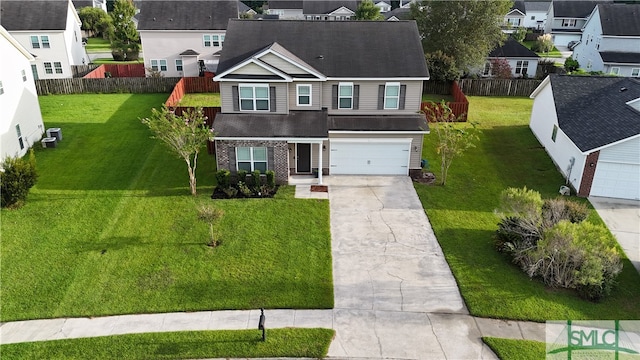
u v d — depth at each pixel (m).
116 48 59.09
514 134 33.28
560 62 60.56
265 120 25.19
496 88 44.50
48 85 41.22
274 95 25.25
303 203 22.97
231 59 26.55
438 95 44.53
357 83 26.05
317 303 16.22
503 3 44.81
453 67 43.25
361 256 18.97
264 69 24.67
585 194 24.09
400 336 14.87
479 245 19.75
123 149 29.09
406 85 26.25
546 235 17.58
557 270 17.08
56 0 46.41
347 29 28.42
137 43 61.34
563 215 19.70
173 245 19.38
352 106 26.64
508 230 19.16
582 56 55.91
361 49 27.28
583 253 16.75
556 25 74.25
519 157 29.27
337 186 24.92
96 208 22.06
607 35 49.19
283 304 16.14
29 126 28.81
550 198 23.97
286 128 24.56
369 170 26.41
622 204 23.38
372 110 26.77
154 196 23.34
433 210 22.61
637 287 17.38
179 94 39.84
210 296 16.48
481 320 15.61
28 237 19.69
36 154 28.05
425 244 19.84
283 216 21.75
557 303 16.36
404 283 17.39
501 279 17.61
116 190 23.88
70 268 17.83
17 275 17.41
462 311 16.03
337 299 16.47
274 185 24.39
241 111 25.69
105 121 34.19
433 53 44.12
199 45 47.53
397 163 26.22
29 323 15.25
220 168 24.44
